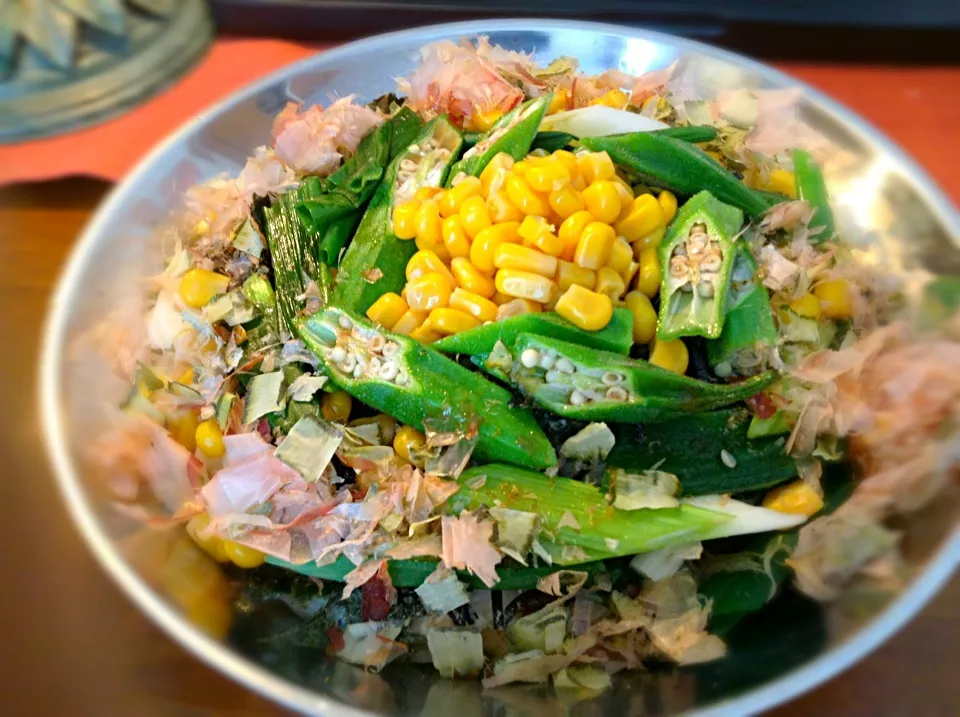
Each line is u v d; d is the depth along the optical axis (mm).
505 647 137
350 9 255
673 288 152
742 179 178
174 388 159
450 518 139
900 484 138
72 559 145
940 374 148
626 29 209
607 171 153
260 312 169
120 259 174
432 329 149
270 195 186
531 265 141
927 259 165
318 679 127
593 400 147
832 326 165
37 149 204
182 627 125
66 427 146
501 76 196
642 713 121
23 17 212
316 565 141
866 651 117
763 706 113
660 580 140
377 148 185
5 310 176
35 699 133
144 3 230
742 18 253
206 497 146
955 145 218
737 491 146
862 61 249
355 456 148
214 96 221
